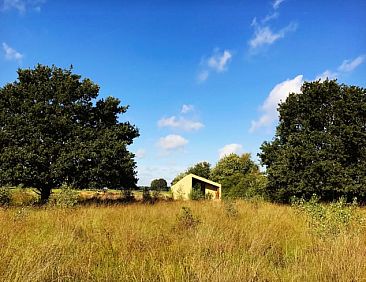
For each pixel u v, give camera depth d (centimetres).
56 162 2256
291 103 3297
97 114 2662
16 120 2272
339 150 2961
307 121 3173
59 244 674
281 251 761
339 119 3036
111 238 788
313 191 2972
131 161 2491
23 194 2419
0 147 2284
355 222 938
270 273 571
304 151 2997
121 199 2439
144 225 983
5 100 2403
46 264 526
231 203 1481
